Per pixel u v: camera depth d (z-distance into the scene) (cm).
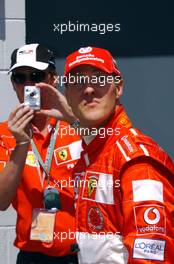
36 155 1337
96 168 1014
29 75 1348
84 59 1035
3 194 1274
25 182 1325
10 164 1266
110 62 1045
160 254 922
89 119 1031
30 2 1812
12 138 1354
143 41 1838
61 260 1303
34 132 1348
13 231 1720
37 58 1352
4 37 1744
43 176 1325
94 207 1011
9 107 1739
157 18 1836
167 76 1842
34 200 1318
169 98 1844
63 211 1304
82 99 1035
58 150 1332
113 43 1833
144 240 923
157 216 927
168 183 961
